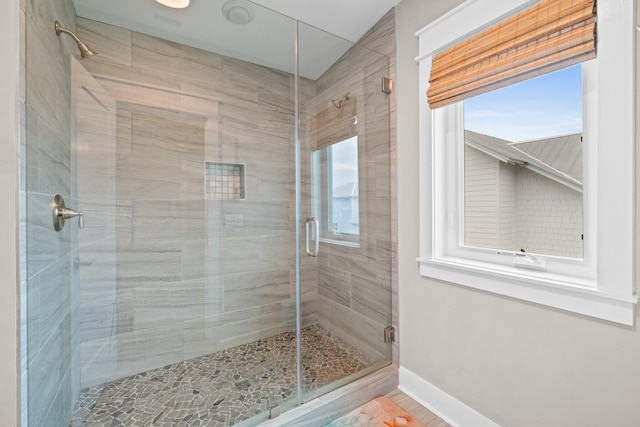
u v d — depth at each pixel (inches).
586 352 41.4
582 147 44.7
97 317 66.4
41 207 41.4
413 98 67.0
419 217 66.1
